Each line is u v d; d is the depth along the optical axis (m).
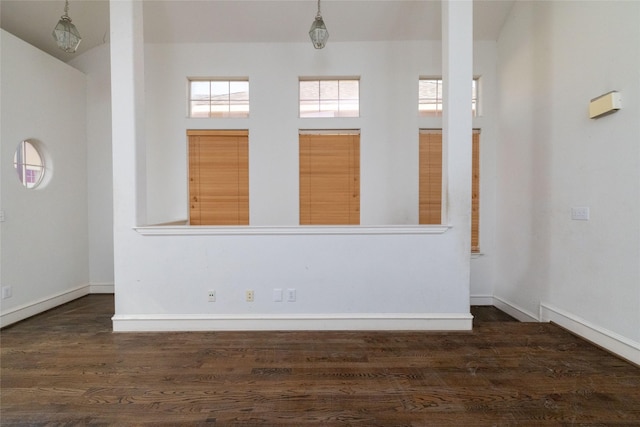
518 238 3.57
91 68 4.11
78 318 3.19
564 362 2.21
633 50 2.19
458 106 2.75
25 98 3.25
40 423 1.62
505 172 3.83
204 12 3.63
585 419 1.64
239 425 1.61
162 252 2.77
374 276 2.80
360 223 4.07
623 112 2.28
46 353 2.38
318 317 2.80
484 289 4.12
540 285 3.20
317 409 1.73
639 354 2.15
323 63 4.00
